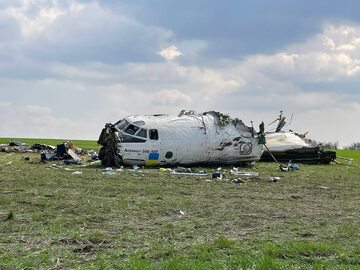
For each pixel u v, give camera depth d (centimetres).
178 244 972
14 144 4394
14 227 1096
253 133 3212
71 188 1817
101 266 807
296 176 2597
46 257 856
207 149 3072
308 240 1032
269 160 3706
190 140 3014
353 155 5259
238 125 3200
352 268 823
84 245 950
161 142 2939
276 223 1230
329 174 2764
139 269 790
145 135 2919
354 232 1127
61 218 1218
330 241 1033
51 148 4172
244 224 1209
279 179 2378
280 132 3888
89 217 1247
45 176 2180
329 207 1544
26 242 965
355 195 1886
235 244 966
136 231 1095
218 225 1188
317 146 3694
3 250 898
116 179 2169
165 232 1088
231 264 834
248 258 859
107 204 1449
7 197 1539
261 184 2172
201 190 1889
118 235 1045
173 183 2103
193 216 1309
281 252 911
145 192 1772
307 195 1847
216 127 3116
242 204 1548
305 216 1355
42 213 1273
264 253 900
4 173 2280
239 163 3238
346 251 934
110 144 2888
